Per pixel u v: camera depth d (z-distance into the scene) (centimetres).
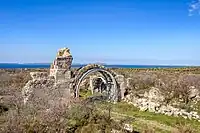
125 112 4422
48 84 4653
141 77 6681
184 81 5847
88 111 3384
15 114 2834
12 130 2581
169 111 4362
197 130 3609
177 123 3906
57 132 2820
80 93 6112
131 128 3369
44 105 3316
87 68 5156
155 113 4438
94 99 5012
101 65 5297
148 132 3453
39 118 2836
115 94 5344
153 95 5272
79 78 5059
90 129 3092
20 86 5319
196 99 4928
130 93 5553
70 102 3659
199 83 5766
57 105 3325
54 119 2903
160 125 3800
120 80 5469
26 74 6762
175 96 5141
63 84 4847
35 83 4488
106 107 4147
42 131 2727
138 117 4181
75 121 3161
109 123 3316
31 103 3406
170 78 6788
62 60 4912
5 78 6156
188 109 4478
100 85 6112
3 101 3628
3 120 2817
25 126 2702
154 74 8144
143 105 4759
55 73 4859
